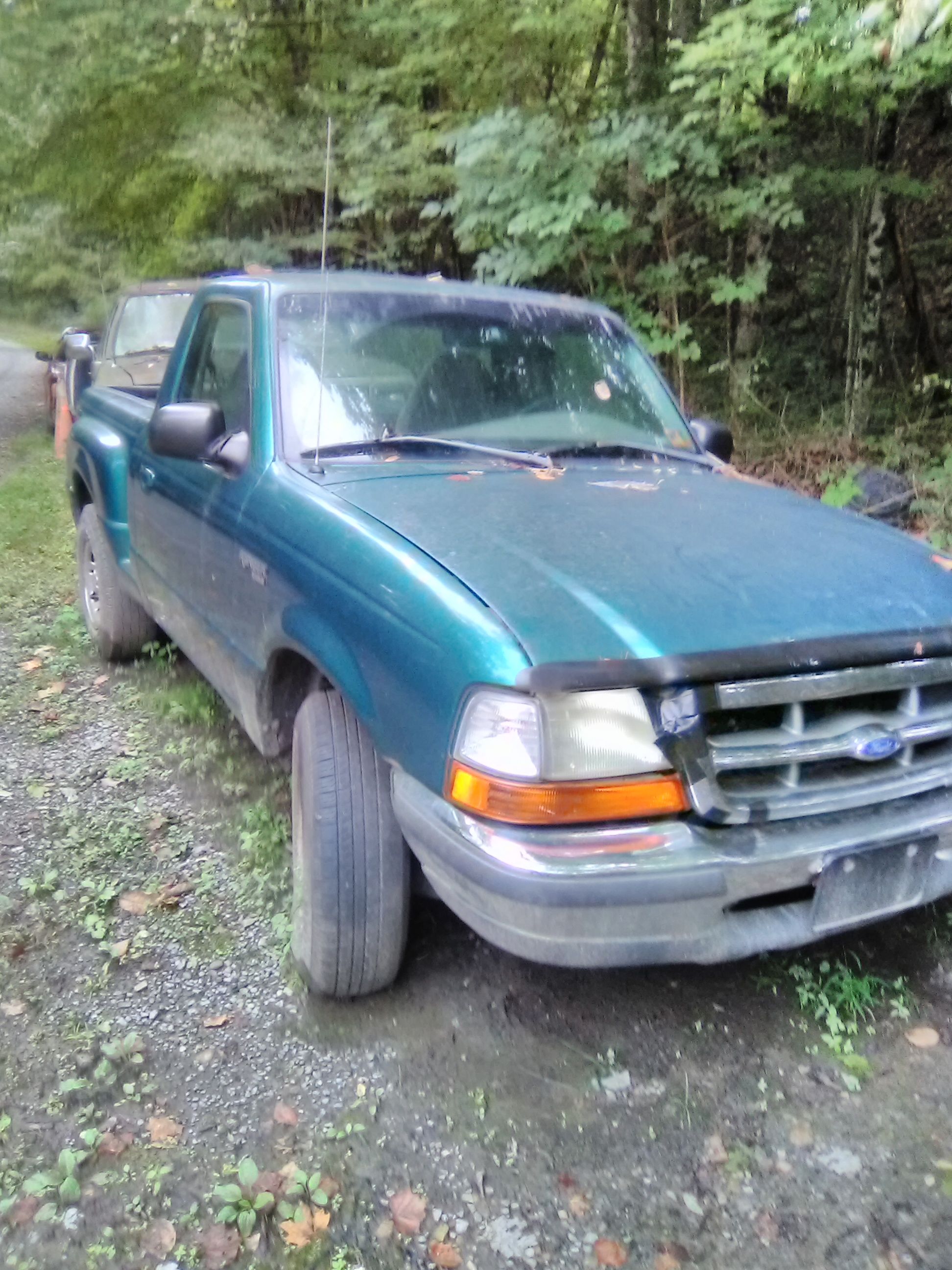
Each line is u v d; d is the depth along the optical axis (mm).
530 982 2975
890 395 9188
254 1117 2500
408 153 9062
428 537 2652
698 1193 2307
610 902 2162
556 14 8484
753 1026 2814
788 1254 2162
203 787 4055
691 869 2188
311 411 3350
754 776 2289
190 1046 2723
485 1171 2357
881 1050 2727
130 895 3346
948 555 3000
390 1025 2807
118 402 5211
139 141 10891
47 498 8859
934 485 7086
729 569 2574
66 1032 2760
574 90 9398
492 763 2172
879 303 8852
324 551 2785
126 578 4852
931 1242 2184
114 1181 2320
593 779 2154
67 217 12852
